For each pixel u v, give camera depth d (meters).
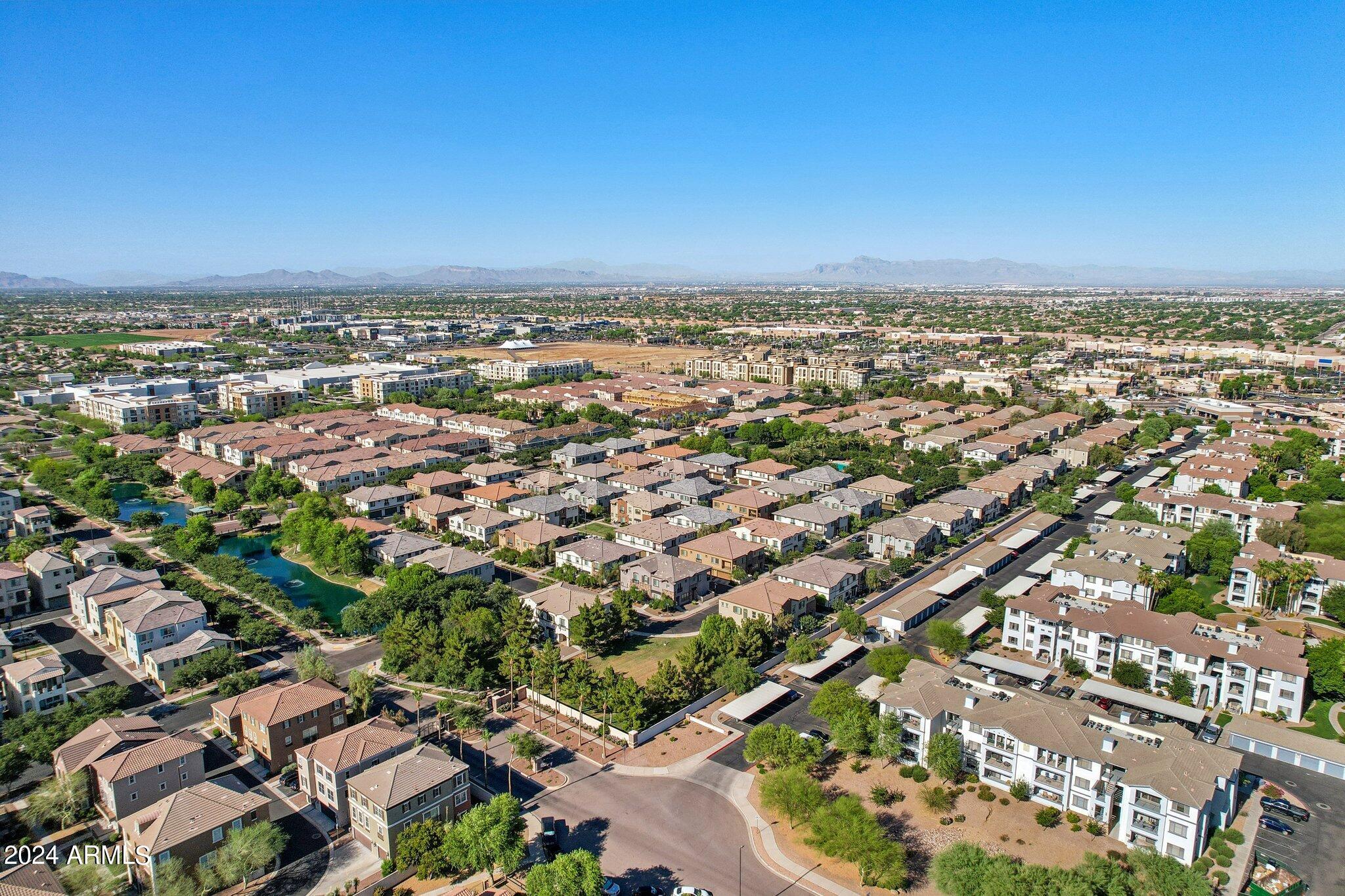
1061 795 108.94
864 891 94.88
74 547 192.12
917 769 116.56
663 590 175.00
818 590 172.50
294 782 115.25
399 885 96.06
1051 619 149.50
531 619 156.25
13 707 130.62
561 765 119.25
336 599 182.75
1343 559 184.38
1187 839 97.06
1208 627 144.62
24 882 86.88
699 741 125.75
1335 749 118.31
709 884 95.62
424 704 136.50
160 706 133.75
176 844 92.69
